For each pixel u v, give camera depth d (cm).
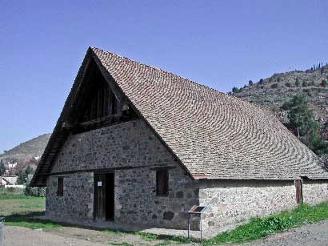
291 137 3253
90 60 2070
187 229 1655
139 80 2073
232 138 2197
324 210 2292
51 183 2448
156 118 1784
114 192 1994
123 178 1958
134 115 1956
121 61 2148
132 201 1897
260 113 3259
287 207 2350
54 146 2362
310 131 5659
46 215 2384
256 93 11712
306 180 2645
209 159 1756
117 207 1962
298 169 2545
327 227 1638
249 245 1316
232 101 2964
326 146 4947
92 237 1579
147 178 1845
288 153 2714
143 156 1878
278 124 3366
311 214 2097
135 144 1928
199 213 1541
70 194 2284
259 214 2031
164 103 1998
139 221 1850
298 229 1602
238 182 1880
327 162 3872
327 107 8531
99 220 2052
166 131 1738
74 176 2275
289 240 1355
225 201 1775
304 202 2600
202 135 1947
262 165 2131
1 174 11325
